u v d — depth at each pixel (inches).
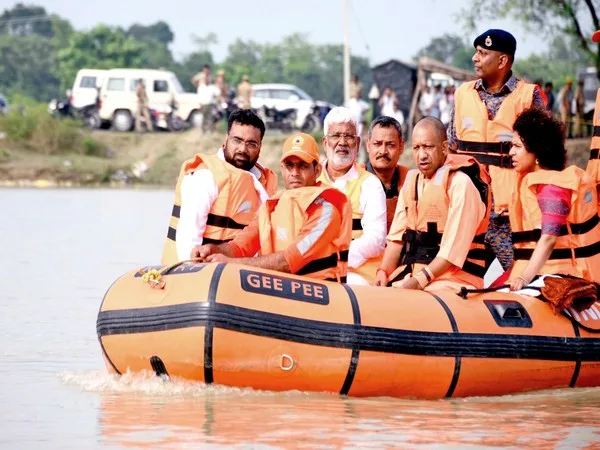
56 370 512.7
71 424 412.5
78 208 1534.2
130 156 2235.5
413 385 455.5
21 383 481.4
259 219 479.5
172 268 457.1
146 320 445.7
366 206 512.1
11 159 2199.8
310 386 448.8
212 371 440.5
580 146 1809.8
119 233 1190.3
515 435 406.6
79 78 2337.6
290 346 441.1
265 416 421.1
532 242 493.4
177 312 439.5
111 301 458.9
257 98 2172.7
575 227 489.1
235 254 480.7
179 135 2268.7
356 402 446.0
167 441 390.3
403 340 450.6
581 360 481.4
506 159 546.9
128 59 4584.2
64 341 586.9
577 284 475.8
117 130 2316.7
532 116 486.3
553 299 475.8
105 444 388.2
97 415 423.5
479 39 549.3
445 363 456.4
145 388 455.2
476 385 464.1
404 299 462.3
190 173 511.5
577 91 1868.8
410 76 2058.3
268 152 2091.5
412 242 492.4
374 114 2085.4
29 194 1830.7
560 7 1614.2
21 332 611.8
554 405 455.8
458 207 478.6
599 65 1633.9
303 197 468.4
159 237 1154.0
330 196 471.8
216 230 499.2
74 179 2133.4
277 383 445.4
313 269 469.4
